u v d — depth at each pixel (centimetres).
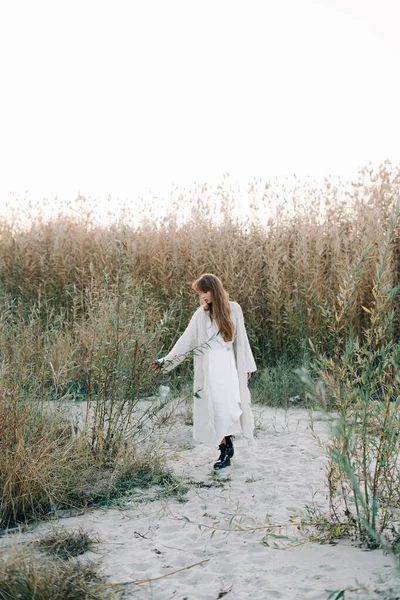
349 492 340
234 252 966
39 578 266
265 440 598
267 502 413
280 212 1028
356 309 852
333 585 278
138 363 518
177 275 988
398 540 312
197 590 285
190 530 364
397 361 331
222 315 514
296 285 909
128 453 472
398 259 857
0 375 444
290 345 905
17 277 1095
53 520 379
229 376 516
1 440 401
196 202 1072
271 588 282
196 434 524
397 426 319
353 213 986
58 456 418
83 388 616
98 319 593
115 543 345
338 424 295
